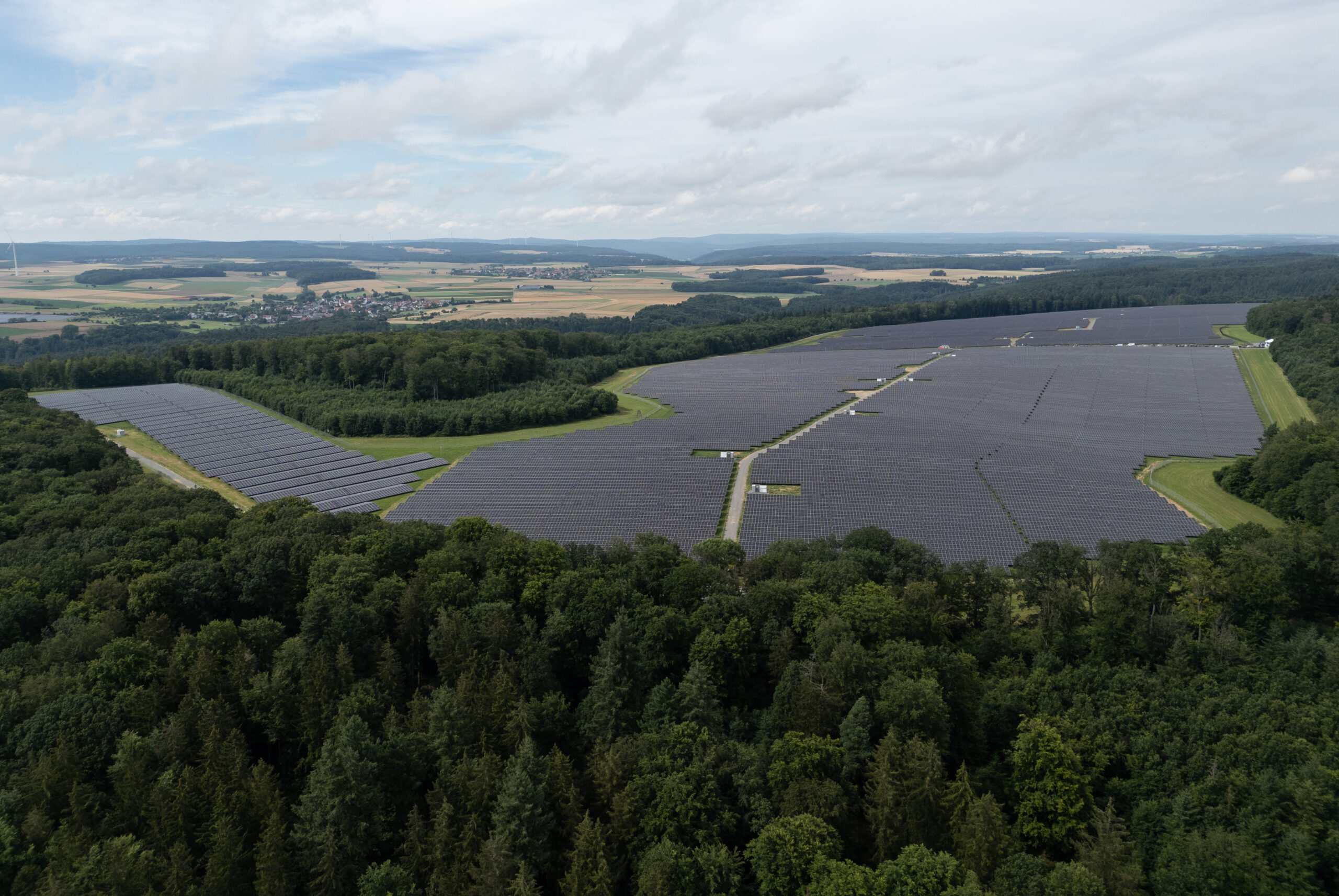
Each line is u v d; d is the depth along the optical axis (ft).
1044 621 345.31
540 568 363.15
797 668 297.12
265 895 227.40
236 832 236.22
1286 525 444.96
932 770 245.24
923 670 284.00
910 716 264.93
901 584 368.68
